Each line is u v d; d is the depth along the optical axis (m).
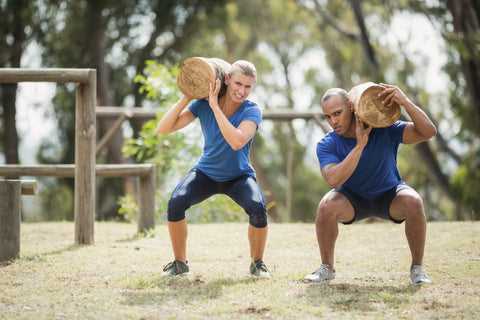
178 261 6.82
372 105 6.02
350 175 6.21
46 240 9.59
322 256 6.49
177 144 12.77
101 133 24.78
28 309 5.59
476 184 23.12
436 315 5.31
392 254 8.12
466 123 23.61
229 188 6.77
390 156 6.35
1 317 5.32
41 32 24.95
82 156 8.88
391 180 6.36
